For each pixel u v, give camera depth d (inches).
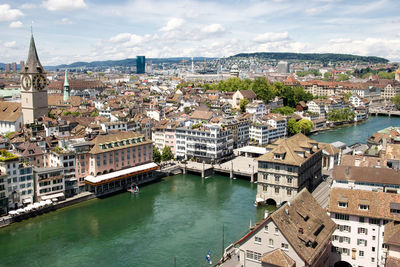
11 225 5472.4
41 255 4653.1
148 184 7539.4
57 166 6422.2
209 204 6387.8
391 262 3014.3
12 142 7145.7
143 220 5708.7
